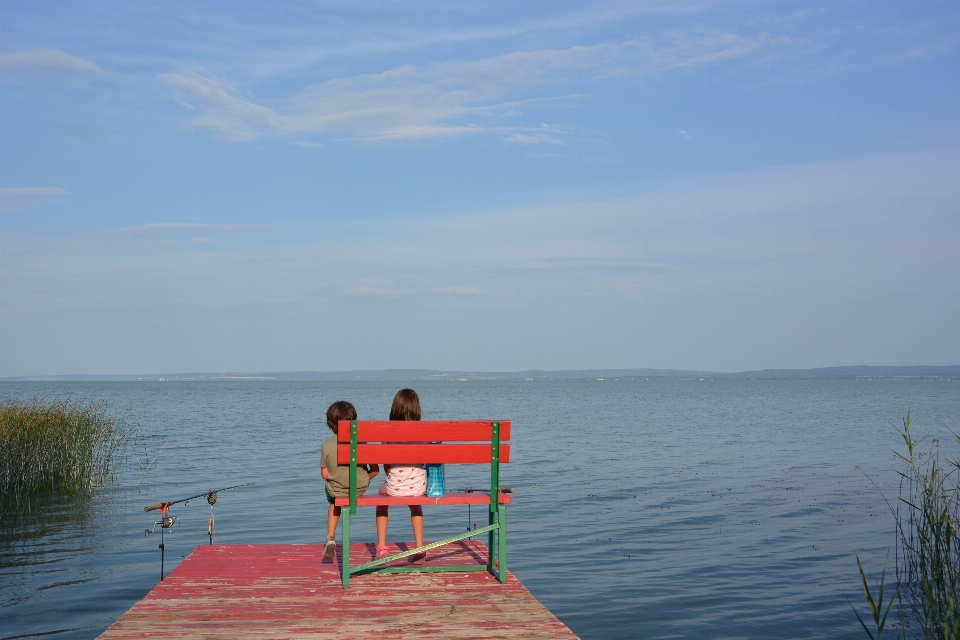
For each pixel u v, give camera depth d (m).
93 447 18.39
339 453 6.33
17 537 12.11
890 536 12.27
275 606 5.77
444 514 14.44
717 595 8.95
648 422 45.97
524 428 40.28
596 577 9.78
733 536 12.34
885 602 8.64
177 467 21.78
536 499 16.28
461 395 124.75
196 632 5.14
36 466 16.44
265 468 21.58
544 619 5.46
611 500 16.09
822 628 7.79
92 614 8.05
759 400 90.94
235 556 7.58
